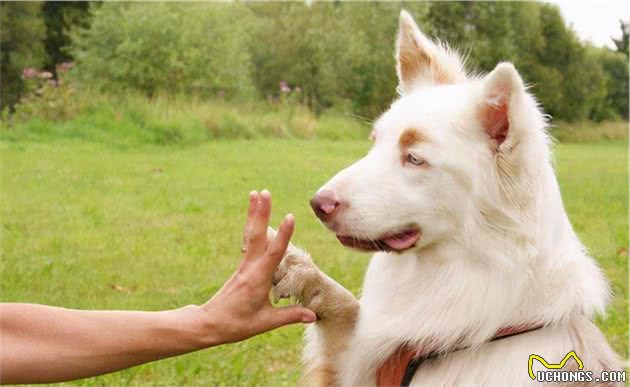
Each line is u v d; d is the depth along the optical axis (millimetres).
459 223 1478
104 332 1227
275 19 10430
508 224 1449
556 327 1468
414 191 1472
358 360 1567
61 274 3139
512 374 1449
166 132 7773
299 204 4273
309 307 1562
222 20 9531
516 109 1412
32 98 8492
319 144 7746
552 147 1541
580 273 1491
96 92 8727
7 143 6969
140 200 4738
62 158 6367
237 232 3941
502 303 1461
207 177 5496
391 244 1479
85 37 9883
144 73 9141
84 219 4211
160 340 1238
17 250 3541
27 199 4719
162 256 3445
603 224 3957
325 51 9883
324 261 3234
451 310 1489
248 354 2275
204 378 2131
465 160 1463
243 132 8312
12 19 9500
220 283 2992
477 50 9203
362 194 1460
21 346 1202
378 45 9812
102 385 2092
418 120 1485
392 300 1559
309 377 1623
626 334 2332
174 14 9195
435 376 1499
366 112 9773
